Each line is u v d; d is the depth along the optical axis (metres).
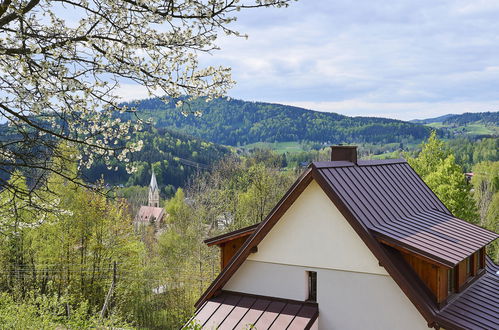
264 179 49.34
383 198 14.41
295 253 13.52
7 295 18.94
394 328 12.24
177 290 42.78
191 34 8.91
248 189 53.53
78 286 38.00
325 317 13.09
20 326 15.98
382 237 12.14
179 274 43.38
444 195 41.91
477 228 15.01
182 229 52.94
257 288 14.15
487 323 11.64
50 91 8.20
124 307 39.84
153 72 9.02
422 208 15.79
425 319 11.70
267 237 13.95
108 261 39.56
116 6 8.20
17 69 8.10
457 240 13.03
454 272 13.13
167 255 53.56
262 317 13.20
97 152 9.06
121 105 9.30
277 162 67.50
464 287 13.54
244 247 13.97
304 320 12.75
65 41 8.11
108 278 38.69
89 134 9.12
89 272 38.44
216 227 48.16
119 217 40.09
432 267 11.88
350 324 12.76
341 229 12.91
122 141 9.62
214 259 43.38
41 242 36.53
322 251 13.15
